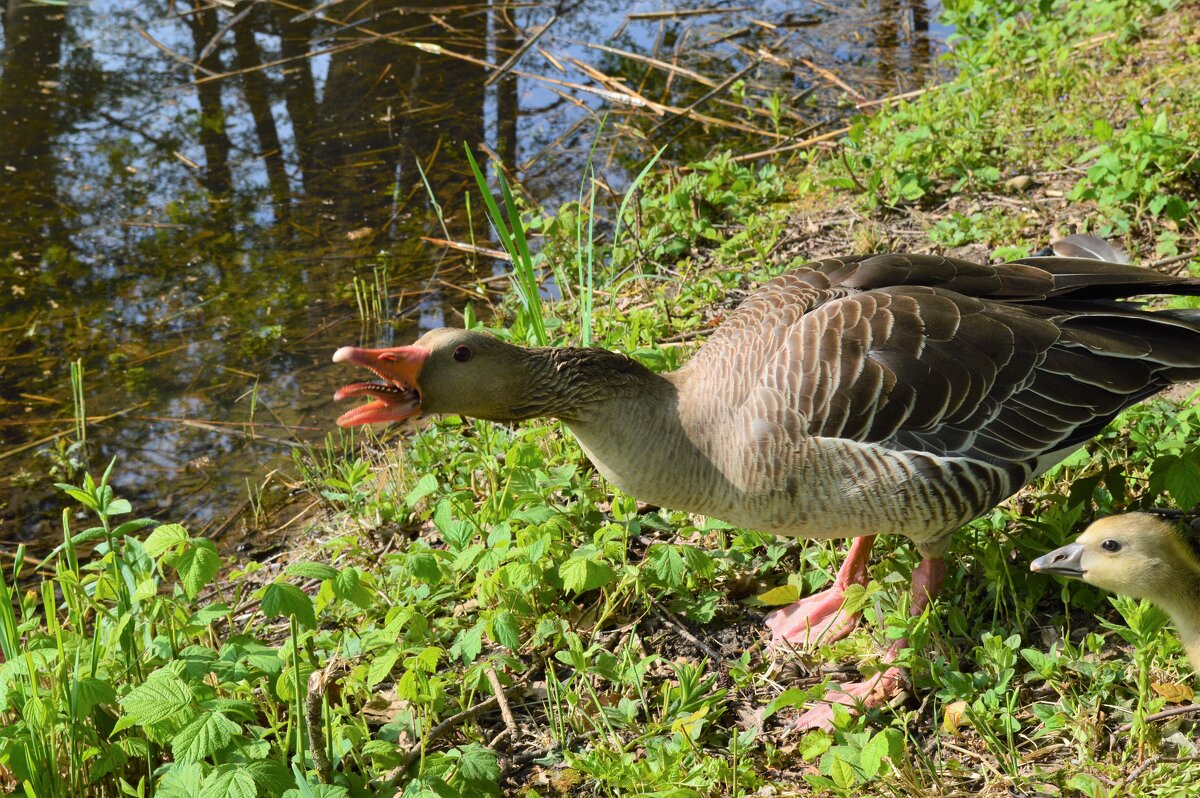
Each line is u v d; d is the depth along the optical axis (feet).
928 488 15.51
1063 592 16.39
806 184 30.81
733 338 16.62
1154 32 36.35
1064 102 32.35
